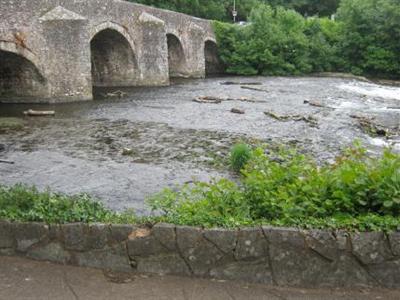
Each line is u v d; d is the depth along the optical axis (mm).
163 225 5824
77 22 25969
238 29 50625
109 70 34969
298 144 17359
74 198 6926
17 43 23422
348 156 7125
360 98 30938
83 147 16562
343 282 5480
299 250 5523
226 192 6785
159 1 55281
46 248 6066
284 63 49375
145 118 21859
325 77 46938
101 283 5527
